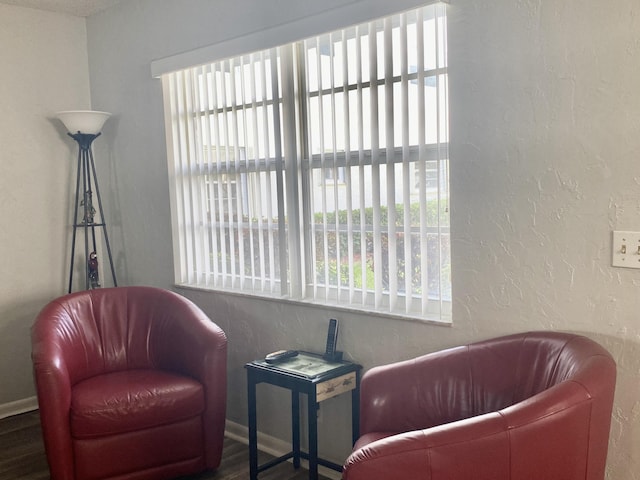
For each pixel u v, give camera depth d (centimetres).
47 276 391
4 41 368
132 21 366
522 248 215
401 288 260
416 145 247
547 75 204
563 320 208
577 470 163
